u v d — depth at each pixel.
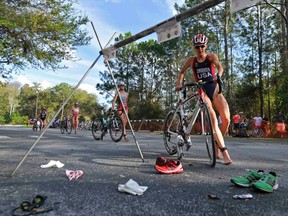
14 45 8.77
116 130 6.77
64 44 9.41
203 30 25.12
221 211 1.37
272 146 6.70
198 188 1.82
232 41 27.06
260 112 25.89
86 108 71.31
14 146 4.48
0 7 7.75
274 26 25.30
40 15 8.38
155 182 1.98
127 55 39.56
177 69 35.88
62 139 6.77
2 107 72.50
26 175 2.13
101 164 2.73
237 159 3.44
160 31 2.62
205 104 2.98
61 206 1.39
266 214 1.34
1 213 1.27
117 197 1.57
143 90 39.69
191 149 4.32
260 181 1.79
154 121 24.95
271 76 25.70
